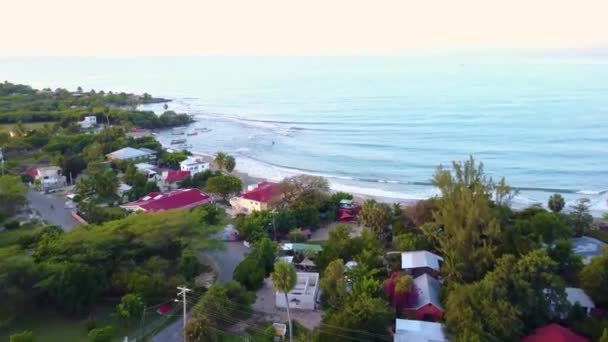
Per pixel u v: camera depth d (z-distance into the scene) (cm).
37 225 9556
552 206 9556
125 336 5928
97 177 11406
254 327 6019
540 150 16638
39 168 13662
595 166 14675
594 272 6038
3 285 6184
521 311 5281
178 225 7619
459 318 5228
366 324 5456
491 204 7800
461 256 6438
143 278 6600
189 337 5462
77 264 6575
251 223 9031
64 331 6075
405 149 17825
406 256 7388
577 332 5425
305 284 6900
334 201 10638
